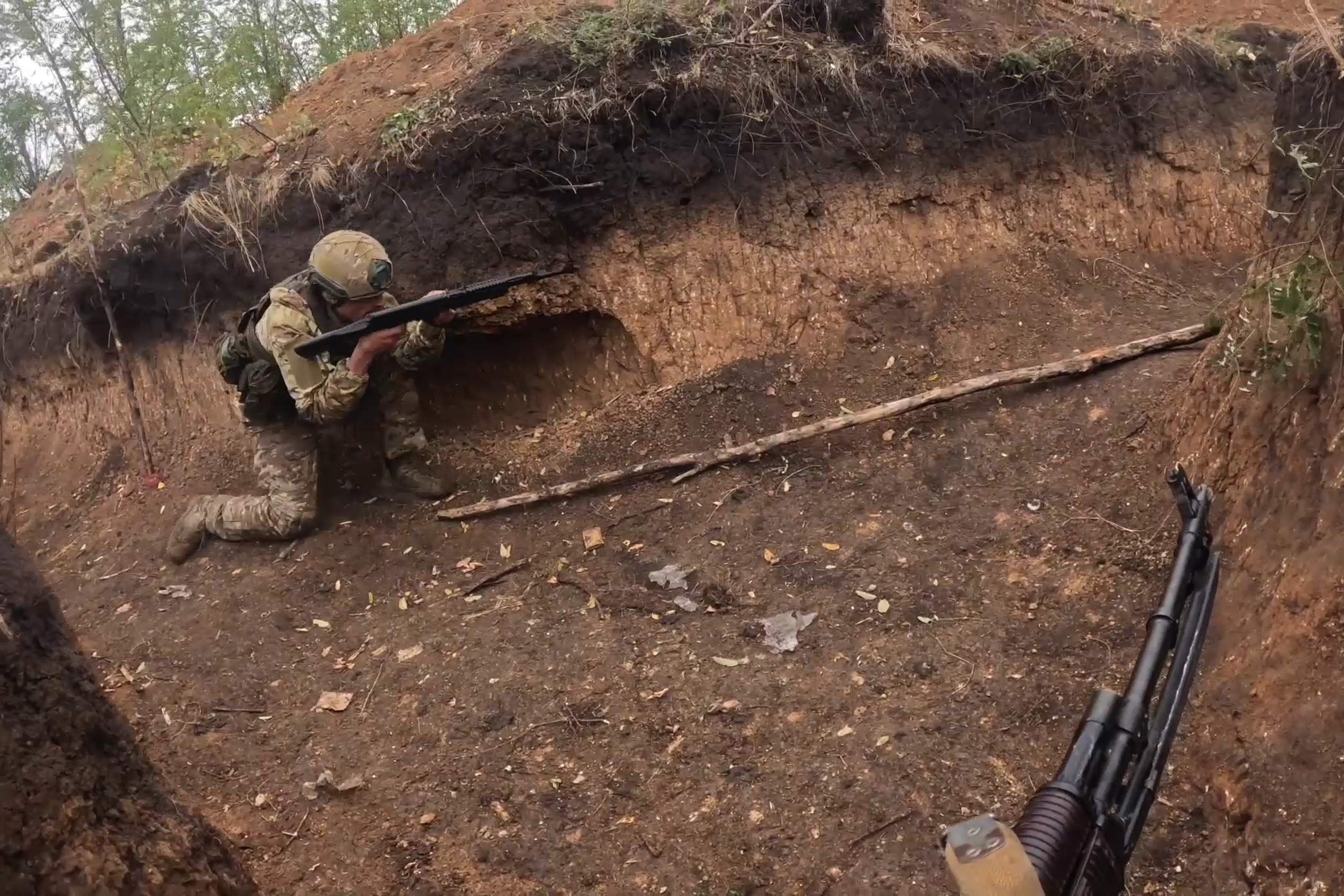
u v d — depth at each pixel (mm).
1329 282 3059
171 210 5652
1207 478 3506
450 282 4980
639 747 3332
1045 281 5328
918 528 4062
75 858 2080
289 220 5348
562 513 4609
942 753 3064
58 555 5359
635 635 3814
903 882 2732
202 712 3828
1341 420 2896
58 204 7195
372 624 4211
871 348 5070
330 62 7457
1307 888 2297
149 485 5555
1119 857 1478
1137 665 1854
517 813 3176
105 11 5988
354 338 4219
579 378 5262
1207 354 3791
